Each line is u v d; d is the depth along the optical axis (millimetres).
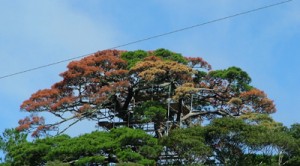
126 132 66750
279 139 60562
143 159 62406
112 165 63656
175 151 62094
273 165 59938
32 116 77312
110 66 79875
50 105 77938
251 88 80062
